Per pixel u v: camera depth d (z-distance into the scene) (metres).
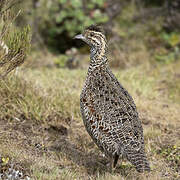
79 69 20.06
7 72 12.01
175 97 17.62
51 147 12.62
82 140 13.14
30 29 11.82
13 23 12.10
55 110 14.28
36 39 24.42
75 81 17.69
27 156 11.45
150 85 18.77
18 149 11.93
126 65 22.05
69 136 13.35
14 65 11.86
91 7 24.73
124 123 10.41
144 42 24.77
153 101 16.95
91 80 11.28
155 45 24.44
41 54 23.52
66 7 24.52
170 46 24.12
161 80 19.78
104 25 24.69
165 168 11.69
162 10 26.59
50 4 25.06
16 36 11.57
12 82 14.51
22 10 12.12
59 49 25.11
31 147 12.37
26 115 13.85
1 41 11.93
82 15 24.31
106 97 10.84
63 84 16.88
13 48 11.46
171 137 13.67
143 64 22.03
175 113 15.73
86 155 12.39
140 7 26.64
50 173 10.52
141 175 10.64
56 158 11.92
